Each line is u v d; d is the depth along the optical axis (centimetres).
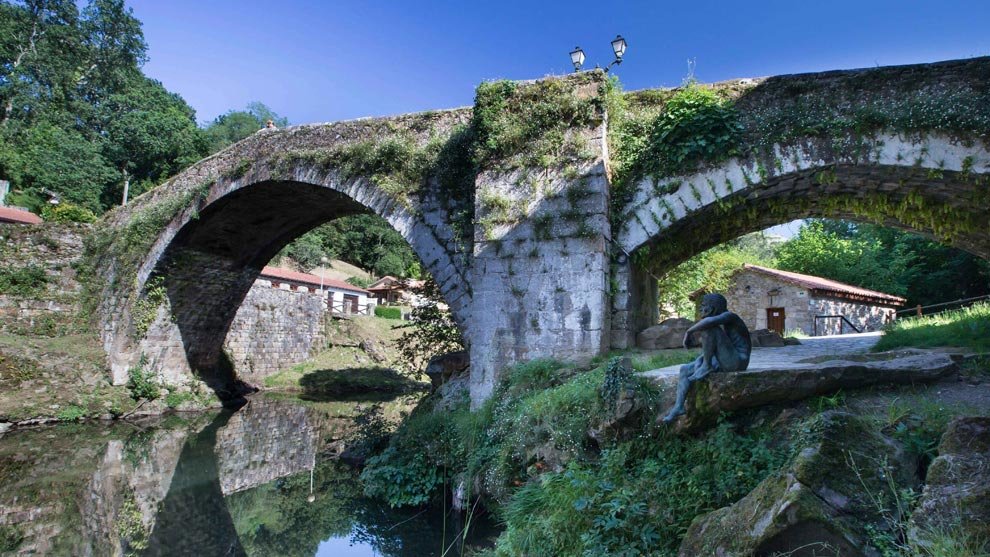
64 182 3519
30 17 3909
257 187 1492
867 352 851
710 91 946
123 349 1831
